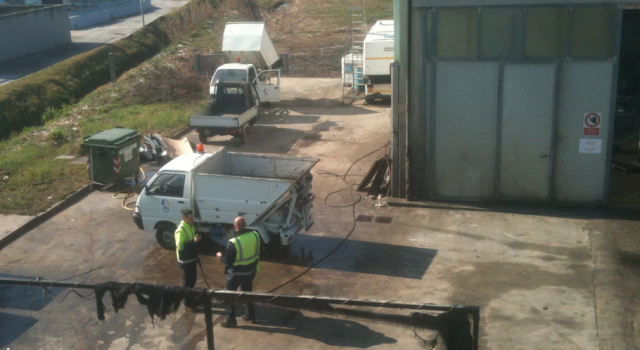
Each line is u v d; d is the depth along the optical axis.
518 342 7.72
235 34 23.28
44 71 30.70
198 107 23.33
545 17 11.66
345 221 12.14
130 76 27.17
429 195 13.23
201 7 44.09
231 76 20.97
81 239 11.59
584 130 12.12
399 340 7.86
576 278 9.39
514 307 8.59
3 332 8.38
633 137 16.83
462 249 10.64
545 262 10.00
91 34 43.00
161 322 8.52
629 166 14.64
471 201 13.07
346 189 14.06
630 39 17.78
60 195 13.67
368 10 42.81
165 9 54.47
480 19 11.90
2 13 39.97
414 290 9.20
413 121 12.77
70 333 8.32
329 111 22.78
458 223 11.85
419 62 12.39
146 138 16.95
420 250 10.66
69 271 10.24
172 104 23.70
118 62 35.47
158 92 24.88
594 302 8.65
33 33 37.19
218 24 42.00
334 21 40.88
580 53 11.74
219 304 9.03
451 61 12.25
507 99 12.24
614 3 11.33
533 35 11.81
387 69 22.61
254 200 9.99
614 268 9.66
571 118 12.14
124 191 14.30
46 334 8.30
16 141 18.73
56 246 11.29
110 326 8.47
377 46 22.44
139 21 48.09
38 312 8.90
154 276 9.99
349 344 7.80
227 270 8.20
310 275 9.82
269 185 9.83
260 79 23.17
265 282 9.60
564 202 12.64
